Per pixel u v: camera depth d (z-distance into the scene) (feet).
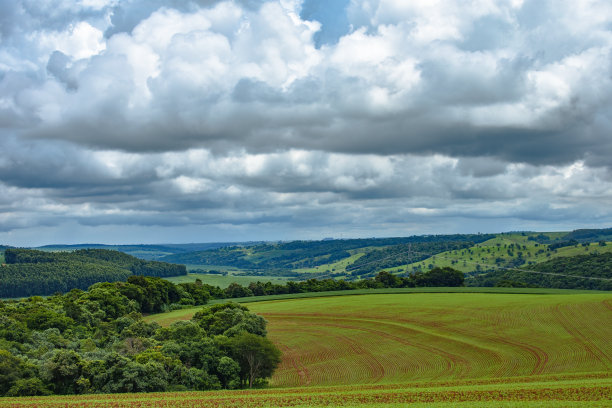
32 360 256.52
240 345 270.05
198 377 255.29
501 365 283.38
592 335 333.83
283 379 285.43
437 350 328.29
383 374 282.36
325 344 364.38
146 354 255.91
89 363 239.30
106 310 442.09
